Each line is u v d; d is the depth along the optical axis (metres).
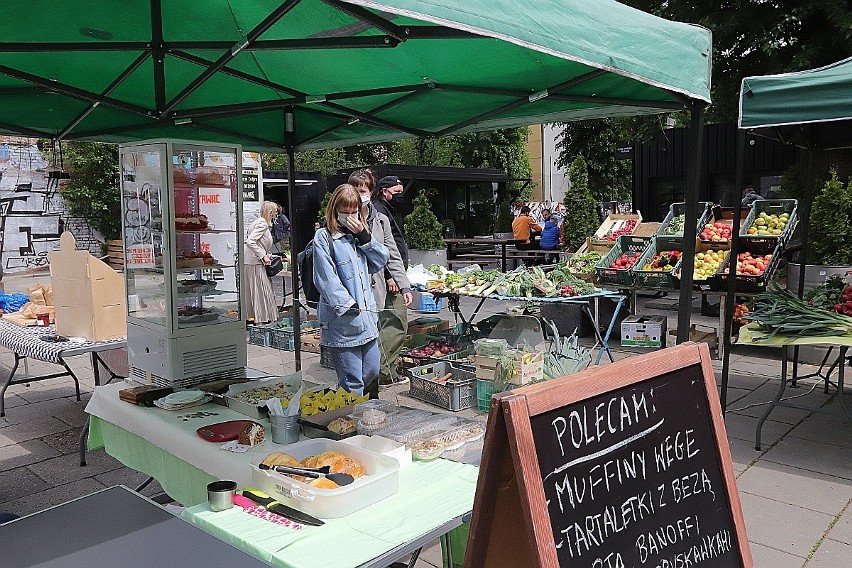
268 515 2.05
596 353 6.75
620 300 6.02
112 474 4.23
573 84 3.28
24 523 1.65
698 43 2.77
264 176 13.52
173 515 1.70
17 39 3.30
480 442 2.64
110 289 4.53
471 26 1.76
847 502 3.72
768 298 4.78
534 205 21.48
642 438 1.78
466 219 18.00
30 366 6.96
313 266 4.08
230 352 3.67
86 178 15.66
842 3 8.11
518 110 4.04
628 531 1.69
